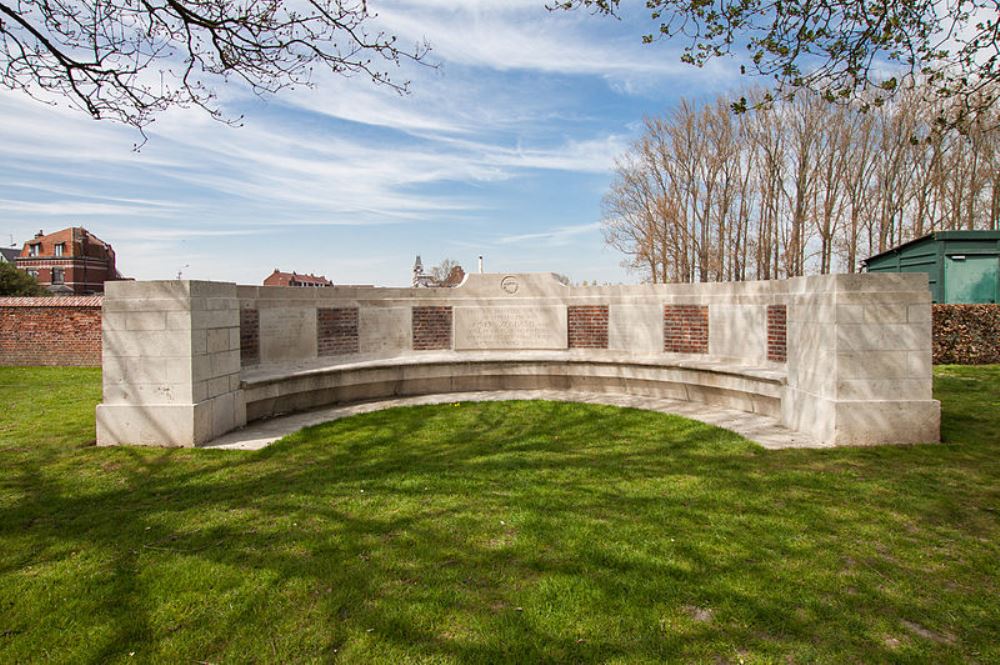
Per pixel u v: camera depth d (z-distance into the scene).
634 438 6.77
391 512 4.33
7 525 4.18
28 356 16.03
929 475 5.14
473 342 11.81
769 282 8.70
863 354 6.34
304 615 2.96
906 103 23.30
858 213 27.61
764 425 7.47
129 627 2.87
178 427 6.59
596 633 2.78
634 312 10.95
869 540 3.78
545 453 6.11
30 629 2.87
